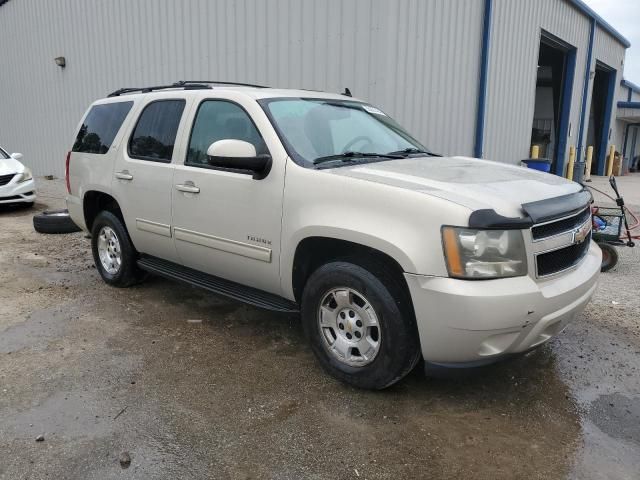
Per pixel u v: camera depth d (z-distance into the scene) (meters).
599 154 23.48
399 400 3.32
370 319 3.24
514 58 12.42
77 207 5.65
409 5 8.41
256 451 2.82
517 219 2.86
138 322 4.56
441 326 2.88
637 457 2.80
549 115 25.17
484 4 10.48
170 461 2.73
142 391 3.42
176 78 11.59
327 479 2.62
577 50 17.02
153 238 4.70
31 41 16.75
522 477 2.65
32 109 17.66
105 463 2.71
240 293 4.04
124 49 12.88
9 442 2.88
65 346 4.08
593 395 3.42
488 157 12.02
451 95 9.99
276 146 3.64
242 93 4.04
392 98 8.41
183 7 11.03
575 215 3.27
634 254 7.18
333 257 3.62
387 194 3.06
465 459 2.77
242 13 9.90
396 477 2.64
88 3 13.77
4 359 3.85
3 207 10.85
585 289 3.27
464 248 2.81
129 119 5.01
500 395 3.40
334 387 3.47
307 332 3.57
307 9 8.91
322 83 8.93
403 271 2.95
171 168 4.38
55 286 5.55
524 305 2.84
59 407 3.22
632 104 24.59
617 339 4.27
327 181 3.33
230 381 3.55
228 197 3.88
